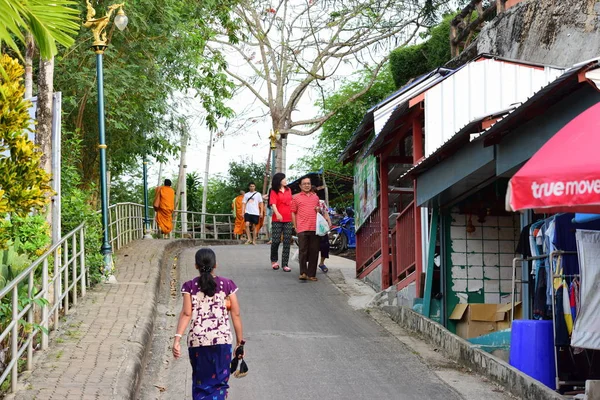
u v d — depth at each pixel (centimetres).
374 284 1617
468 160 1009
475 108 1305
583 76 707
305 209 1650
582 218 844
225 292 757
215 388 731
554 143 650
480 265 1293
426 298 1275
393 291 1446
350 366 990
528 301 1112
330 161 3738
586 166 591
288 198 1789
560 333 862
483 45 1812
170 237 2500
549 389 780
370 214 1659
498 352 1030
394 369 978
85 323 1034
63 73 1684
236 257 2005
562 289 869
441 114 1305
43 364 828
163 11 1745
